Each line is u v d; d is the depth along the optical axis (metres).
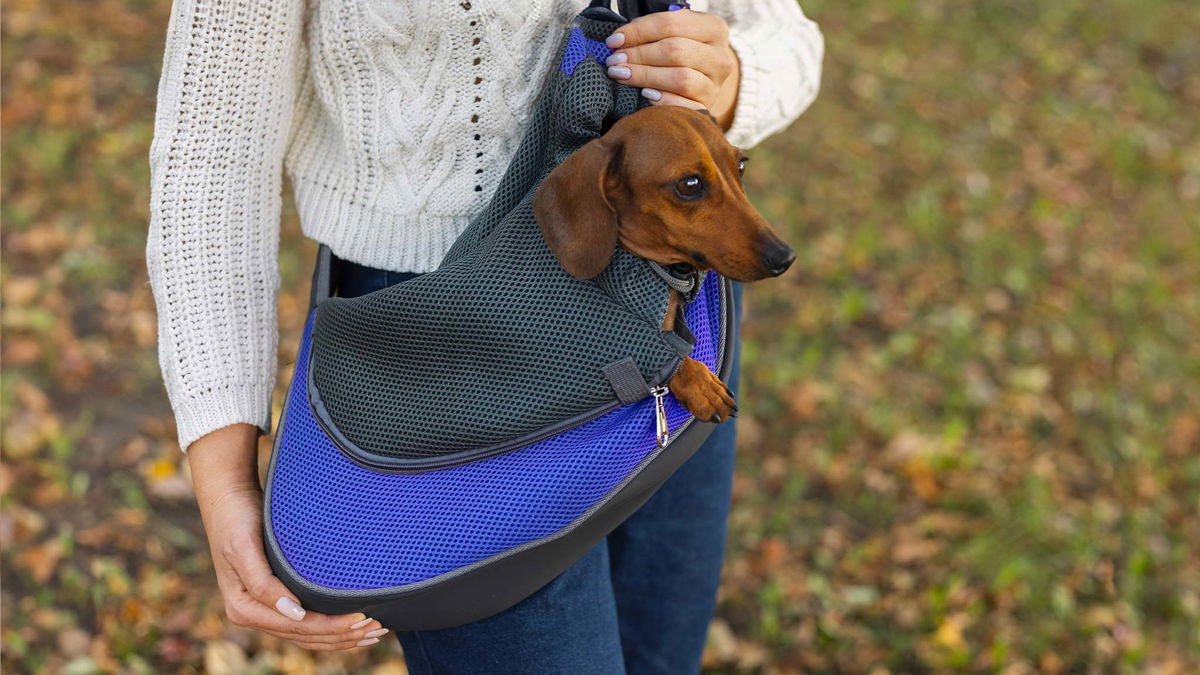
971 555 3.26
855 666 2.92
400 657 2.86
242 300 1.47
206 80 1.39
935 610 3.06
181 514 3.24
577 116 1.27
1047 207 5.41
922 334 4.36
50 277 4.20
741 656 2.94
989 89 6.65
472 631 1.46
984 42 7.23
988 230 5.18
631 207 1.22
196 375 1.44
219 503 1.43
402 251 1.45
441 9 1.34
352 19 1.36
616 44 1.33
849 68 6.63
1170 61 7.31
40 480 3.30
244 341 1.48
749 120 1.63
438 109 1.40
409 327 1.28
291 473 1.39
